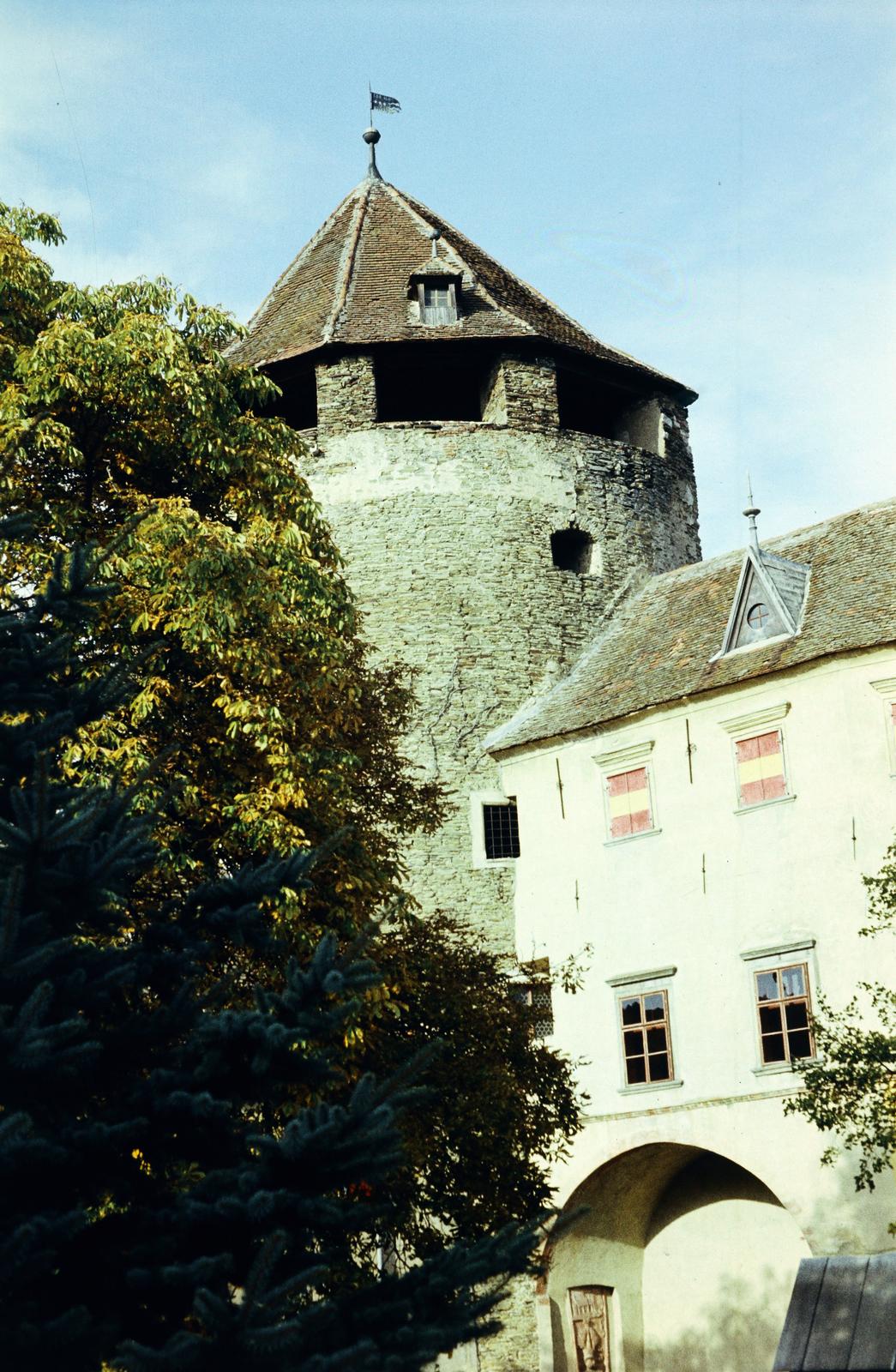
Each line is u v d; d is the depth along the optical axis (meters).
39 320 21.92
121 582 19.06
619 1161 29.56
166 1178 11.20
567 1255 30.34
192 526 19.45
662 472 37.56
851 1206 26.02
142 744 18.39
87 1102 11.05
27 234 22.70
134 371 20.56
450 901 32.31
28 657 11.98
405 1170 18.52
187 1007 11.31
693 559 37.84
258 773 19.36
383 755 22.77
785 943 27.77
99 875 10.97
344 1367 9.45
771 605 29.91
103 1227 10.52
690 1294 30.64
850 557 30.66
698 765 29.78
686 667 31.00
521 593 34.56
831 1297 21.27
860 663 27.98
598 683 32.97
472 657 33.97
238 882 12.38
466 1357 29.67
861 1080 20.67
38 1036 9.80
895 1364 20.09
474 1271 10.66
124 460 21.58
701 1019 28.70
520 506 35.03
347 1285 15.10
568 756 31.92
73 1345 9.55
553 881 31.59
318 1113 10.14
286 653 20.31
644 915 29.97
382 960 19.42
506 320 35.97
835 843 27.61
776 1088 27.39
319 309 36.53
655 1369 30.84
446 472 34.94
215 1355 8.96
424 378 38.97
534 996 26.22
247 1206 9.95
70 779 17.52
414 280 35.53
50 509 19.56
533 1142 21.09
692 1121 28.36
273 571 20.56
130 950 11.57
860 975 26.84
